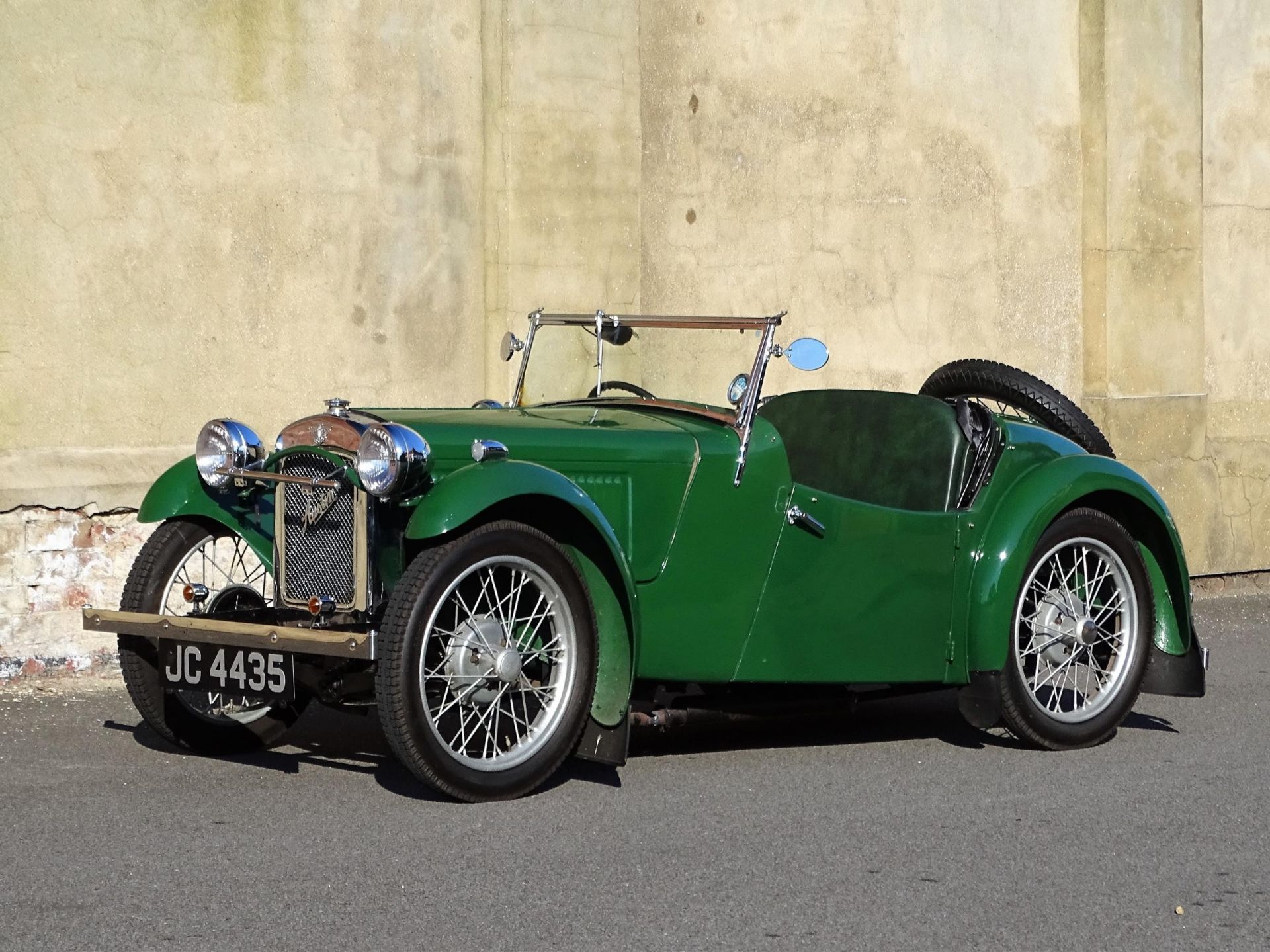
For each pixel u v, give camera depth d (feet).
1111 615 23.00
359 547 18.24
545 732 18.48
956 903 15.25
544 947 13.78
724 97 34.32
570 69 31.89
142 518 20.17
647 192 33.63
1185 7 37.93
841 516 20.70
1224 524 38.27
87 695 24.81
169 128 27.45
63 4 26.27
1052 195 37.40
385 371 30.12
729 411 20.67
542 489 18.01
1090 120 37.45
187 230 27.71
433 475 18.48
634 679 19.02
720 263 34.37
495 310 31.45
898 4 35.60
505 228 31.40
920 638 21.45
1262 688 26.81
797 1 34.86
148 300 27.35
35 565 26.03
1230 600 37.11
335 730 22.40
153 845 16.49
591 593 18.98
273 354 28.76
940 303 36.35
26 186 26.03
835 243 35.32
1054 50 37.35
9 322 25.95
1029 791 19.57
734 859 16.43
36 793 18.58
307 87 28.94
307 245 29.07
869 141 35.50
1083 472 22.35
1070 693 23.76
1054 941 14.34
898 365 35.96
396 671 17.30
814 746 22.11
